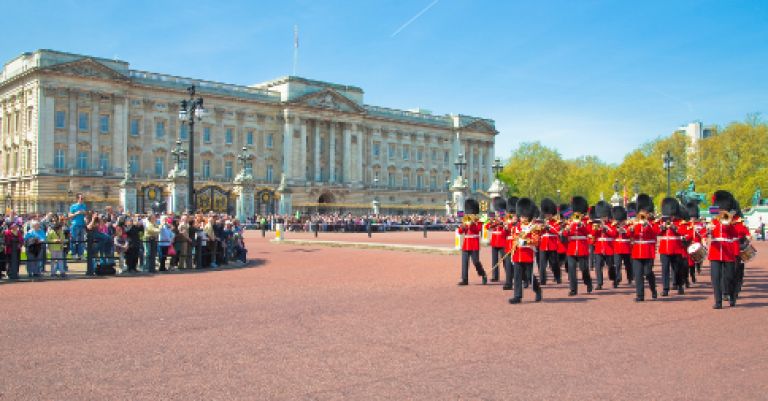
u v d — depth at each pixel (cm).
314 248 4559
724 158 11506
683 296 2084
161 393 959
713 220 1864
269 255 3888
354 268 3003
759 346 1284
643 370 1095
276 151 12188
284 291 2120
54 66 9419
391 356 1189
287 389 981
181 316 1608
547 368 1107
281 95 12388
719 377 1051
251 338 1345
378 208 10381
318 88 12638
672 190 12269
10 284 2342
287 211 8169
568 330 1445
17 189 9862
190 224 3064
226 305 1795
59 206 8294
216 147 11369
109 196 9838
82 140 9731
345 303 1842
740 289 2041
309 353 1212
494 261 2486
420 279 2522
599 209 2419
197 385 1001
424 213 14112
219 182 11125
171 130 10819
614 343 1307
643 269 1966
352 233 7762
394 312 1683
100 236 2723
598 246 2300
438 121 14950
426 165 14700
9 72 10506
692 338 1361
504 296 2027
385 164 13950
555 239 2431
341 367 1110
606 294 2141
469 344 1292
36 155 9350
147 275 2702
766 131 11138
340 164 13100
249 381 1023
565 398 941
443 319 1579
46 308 1731
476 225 2353
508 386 1000
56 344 1280
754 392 970
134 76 10431
